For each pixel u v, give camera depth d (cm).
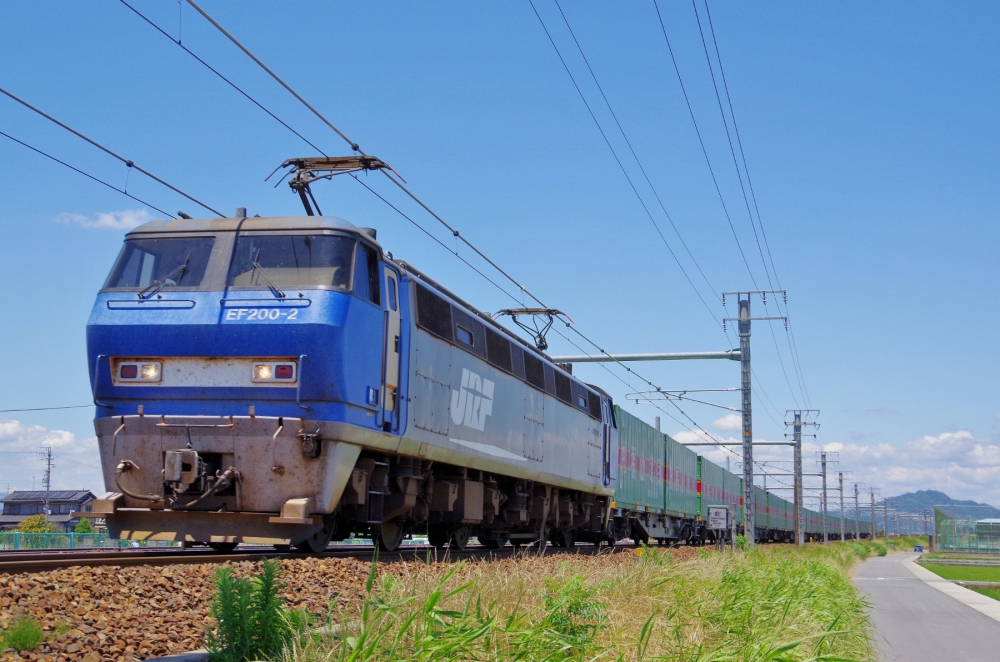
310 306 1120
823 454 8556
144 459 1126
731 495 5006
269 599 627
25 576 739
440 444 1448
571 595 815
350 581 988
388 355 1259
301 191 1360
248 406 1112
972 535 9788
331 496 1136
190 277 1158
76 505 6688
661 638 877
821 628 1188
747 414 3162
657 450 3384
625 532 3048
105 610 694
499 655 645
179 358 1126
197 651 638
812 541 8194
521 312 2412
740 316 3184
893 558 6806
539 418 1977
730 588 1188
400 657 587
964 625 1797
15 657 548
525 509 1930
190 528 1144
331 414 1117
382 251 1266
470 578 896
